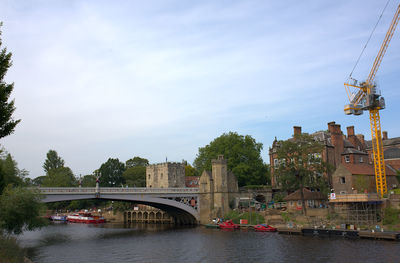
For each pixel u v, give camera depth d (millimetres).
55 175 137375
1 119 25031
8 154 63375
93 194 76375
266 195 97875
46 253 53156
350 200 62406
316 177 73875
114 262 46469
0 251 31922
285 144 74438
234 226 77125
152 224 104500
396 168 95125
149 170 121000
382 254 43656
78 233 79688
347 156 84000
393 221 59031
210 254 49875
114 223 113000
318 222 66625
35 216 53781
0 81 25531
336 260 42406
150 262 46250
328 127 92000
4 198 49250
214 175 91875
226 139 106500
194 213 91062
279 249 50594
